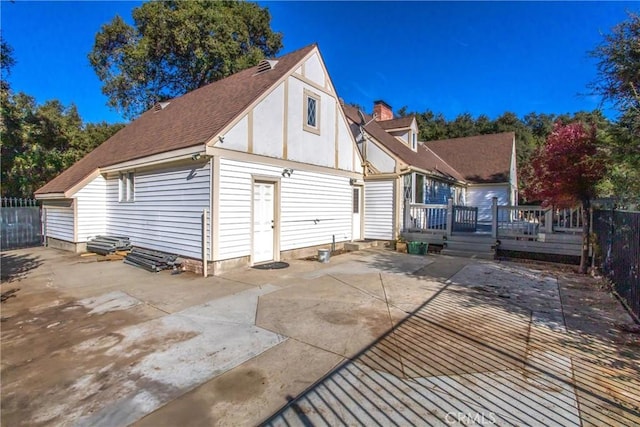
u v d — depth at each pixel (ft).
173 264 26.94
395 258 33.65
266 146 28.86
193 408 8.85
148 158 28.96
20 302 18.72
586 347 12.44
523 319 15.57
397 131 57.11
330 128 37.19
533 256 33.14
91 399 9.33
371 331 14.17
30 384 10.17
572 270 27.89
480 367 10.93
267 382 10.13
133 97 74.79
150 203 31.14
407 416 8.38
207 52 67.67
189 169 26.61
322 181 36.19
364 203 44.14
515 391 9.47
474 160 73.61
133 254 30.60
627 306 16.85
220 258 25.25
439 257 34.47
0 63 24.54
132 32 71.20
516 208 34.55
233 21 69.77
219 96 34.32
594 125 22.58
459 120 129.29
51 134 67.31
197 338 13.57
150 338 13.61
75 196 37.09
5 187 60.03
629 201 19.25
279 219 30.53
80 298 19.39
